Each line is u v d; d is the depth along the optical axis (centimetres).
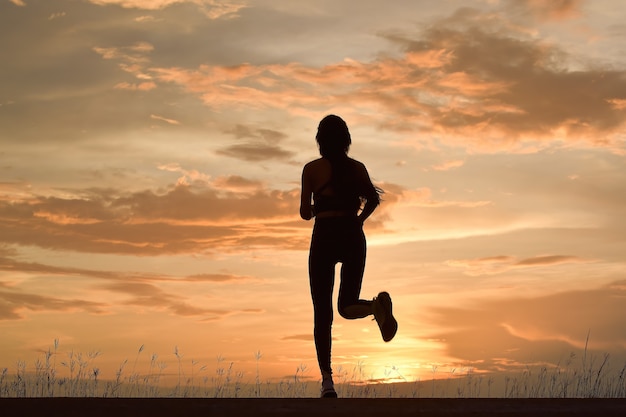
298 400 502
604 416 460
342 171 657
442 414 456
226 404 482
